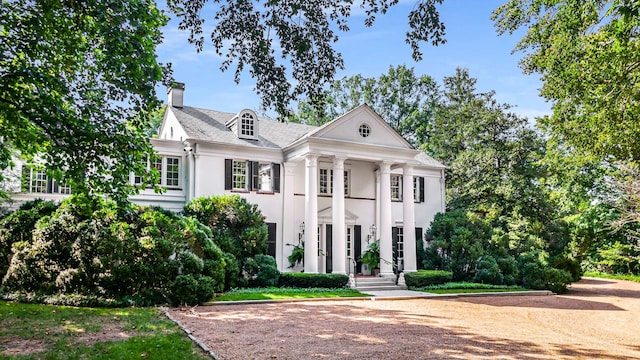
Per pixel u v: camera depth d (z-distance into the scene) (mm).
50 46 11398
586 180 27859
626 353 10891
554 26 12430
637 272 34688
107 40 9578
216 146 23422
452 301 19078
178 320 12570
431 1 9086
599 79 11141
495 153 34469
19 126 11203
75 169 10680
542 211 32625
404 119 48719
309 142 23281
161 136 28078
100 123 10898
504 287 24281
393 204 28312
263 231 21391
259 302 16781
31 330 10633
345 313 14930
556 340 12008
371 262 24797
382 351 9875
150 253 15438
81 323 11594
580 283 30297
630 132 11445
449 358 9500
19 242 15664
